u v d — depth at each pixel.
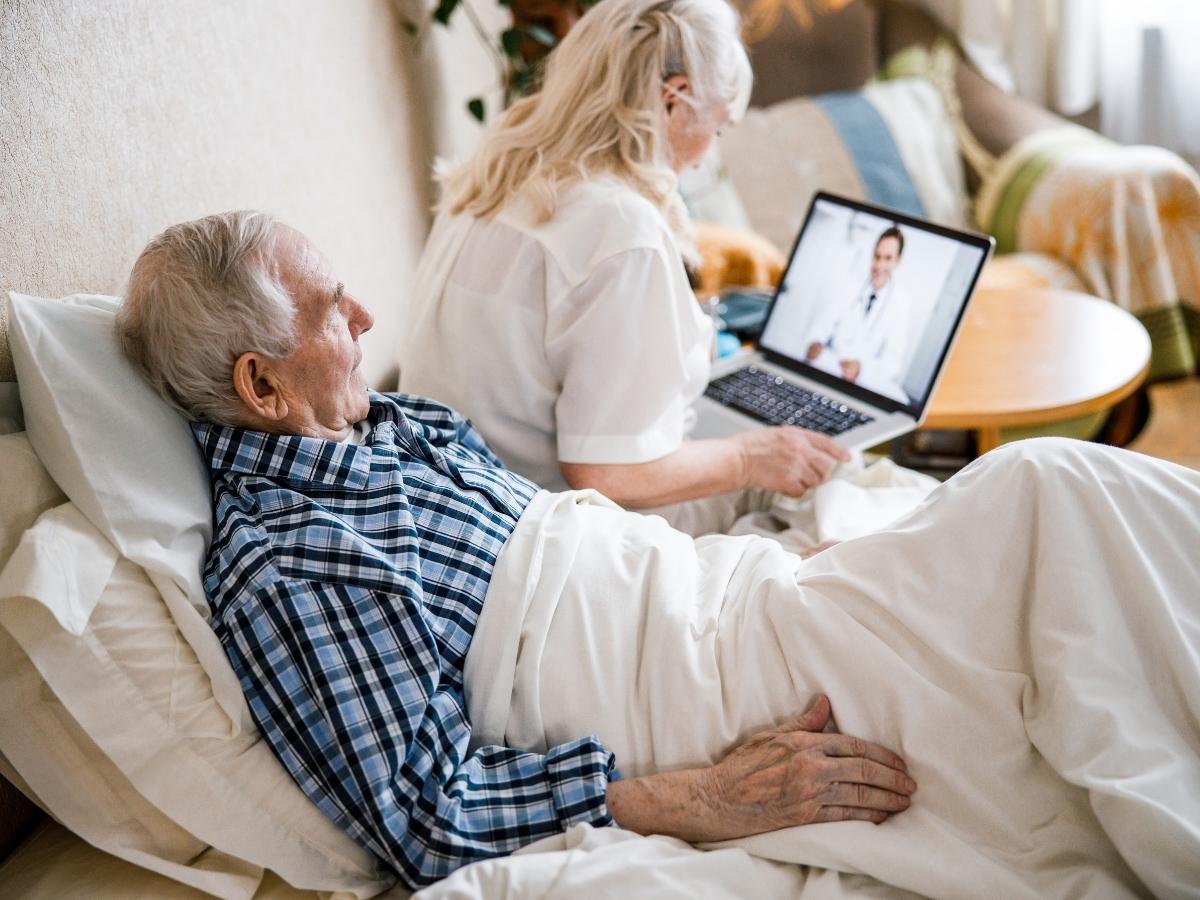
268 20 1.75
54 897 1.06
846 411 1.74
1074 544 1.08
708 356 1.61
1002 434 2.17
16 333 1.05
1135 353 2.00
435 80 2.76
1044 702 1.06
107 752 1.02
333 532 1.12
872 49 3.29
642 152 1.51
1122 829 0.96
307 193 1.89
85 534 1.04
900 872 1.02
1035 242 2.88
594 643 1.17
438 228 1.64
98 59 1.24
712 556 1.30
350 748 1.05
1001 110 3.15
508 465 1.56
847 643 1.12
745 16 3.29
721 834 1.07
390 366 2.34
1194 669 1.03
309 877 1.08
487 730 1.14
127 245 1.30
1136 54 3.31
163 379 1.16
